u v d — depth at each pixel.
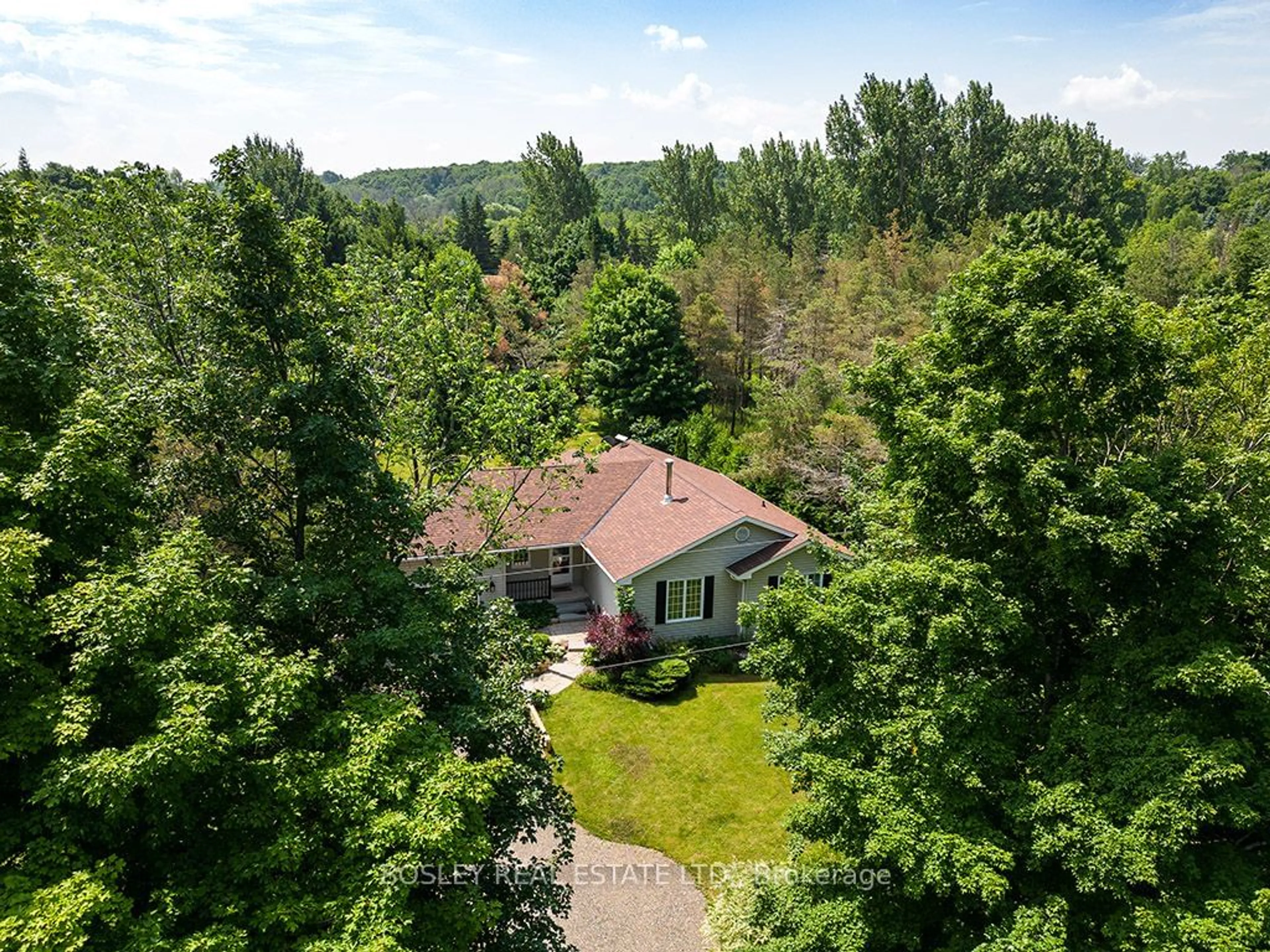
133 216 14.87
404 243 72.00
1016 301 11.84
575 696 22.59
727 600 25.55
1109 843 8.57
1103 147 67.94
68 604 8.57
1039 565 11.42
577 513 28.28
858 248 57.75
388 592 11.86
